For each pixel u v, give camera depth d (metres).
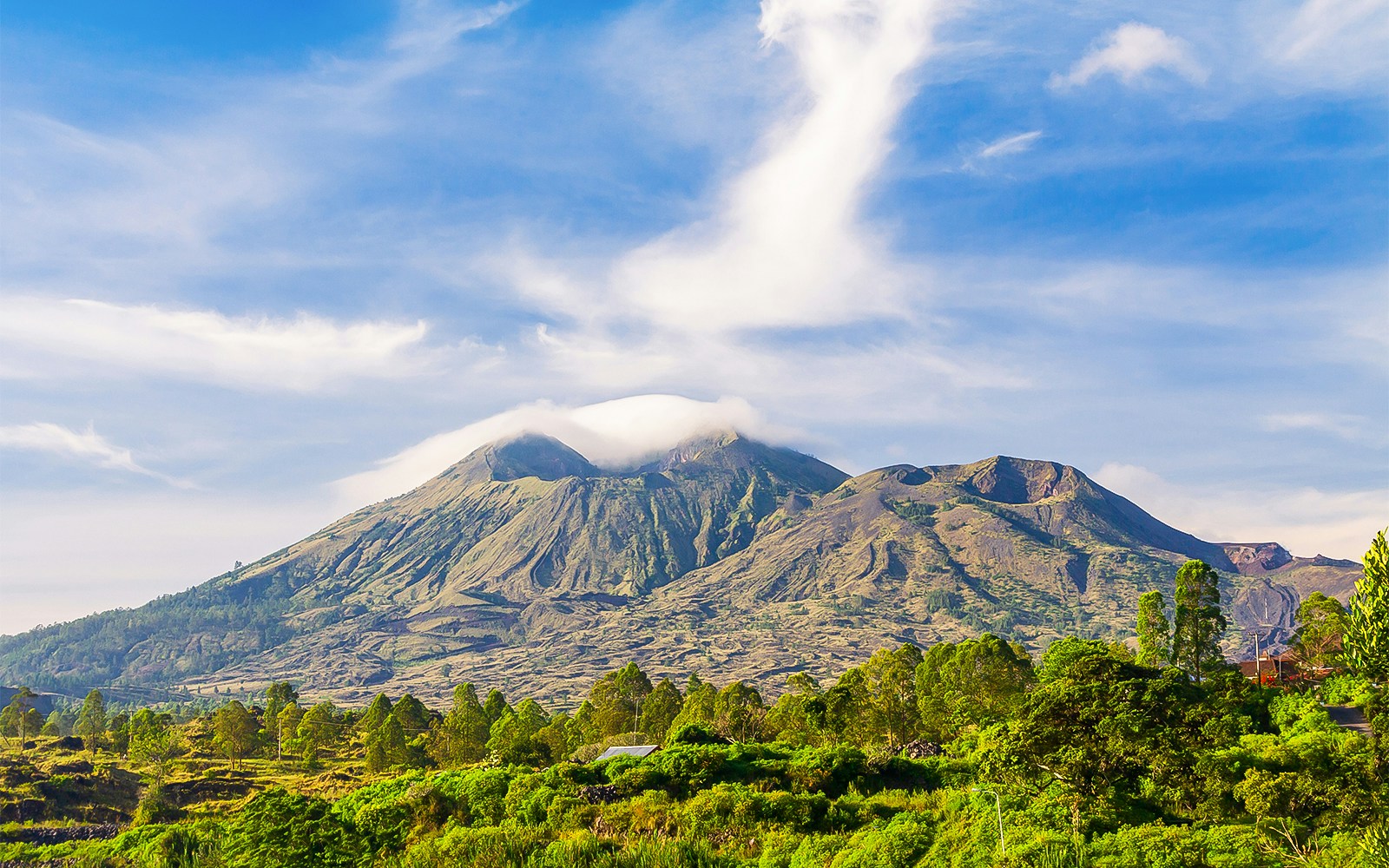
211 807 95.81
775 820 46.19
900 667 91.62
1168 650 80.25
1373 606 35.69
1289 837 34.53
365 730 156.25
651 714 114.25
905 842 38.53
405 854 43.53
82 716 163.00
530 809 51.12
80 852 59.53
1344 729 58.78
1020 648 113.81
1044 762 42.12
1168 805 41.47
